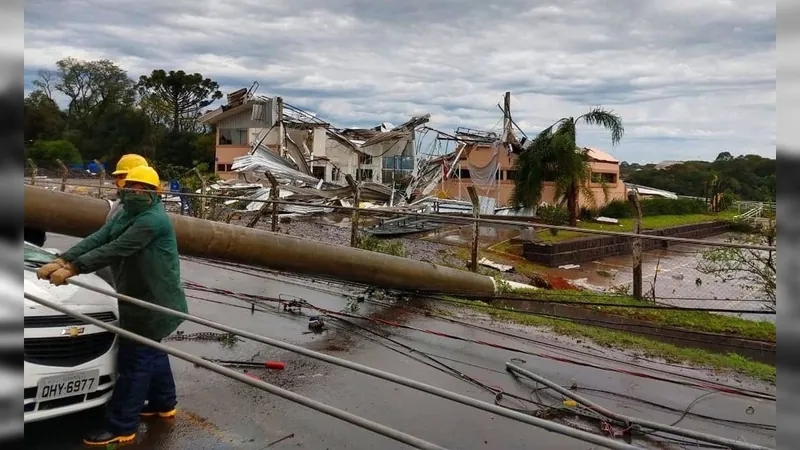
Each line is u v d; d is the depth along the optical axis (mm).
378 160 38656
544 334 8008
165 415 4602
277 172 28969
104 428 4156
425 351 6898
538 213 25734
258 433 4484
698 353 7543
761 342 8539
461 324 8258
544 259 18156
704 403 5668
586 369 6543
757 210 23547
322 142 37250
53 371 3873
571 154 24422
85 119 54688
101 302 4340
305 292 9727
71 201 7824
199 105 62125
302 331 7438
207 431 4449
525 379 6094
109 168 48969
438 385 5809
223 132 40188
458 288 9883
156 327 4203
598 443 2186
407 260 9352
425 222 22734
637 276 10734
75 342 4023
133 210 4137
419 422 4895
